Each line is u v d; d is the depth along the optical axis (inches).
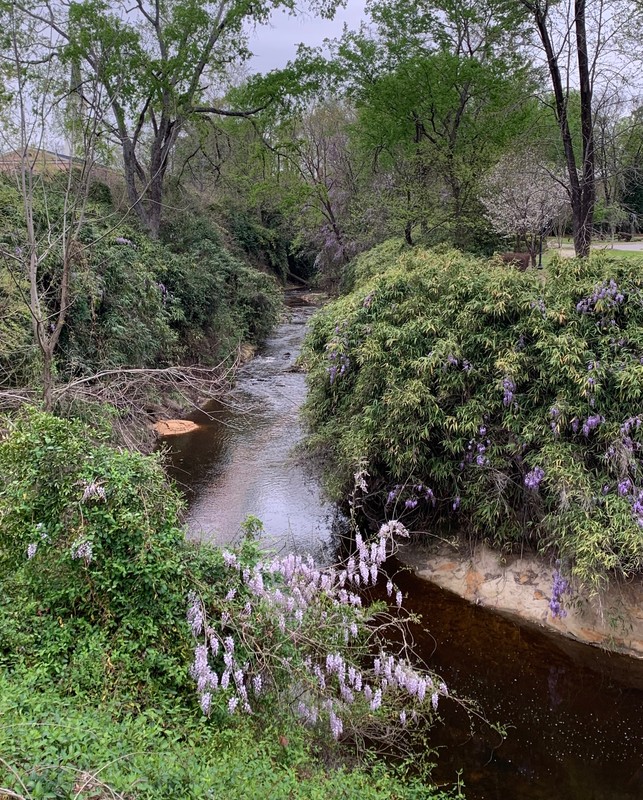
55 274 305.0
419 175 670.5
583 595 211.8
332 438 291.0
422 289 284.0
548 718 180.1
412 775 151.8
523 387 241.6
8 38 280.1
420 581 255.1
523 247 732.0
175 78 572.1
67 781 91.0
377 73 765.9
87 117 249.6
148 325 426.9
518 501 240.8
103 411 249.4
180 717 129.0
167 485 177.6
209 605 152.8
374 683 166.7
